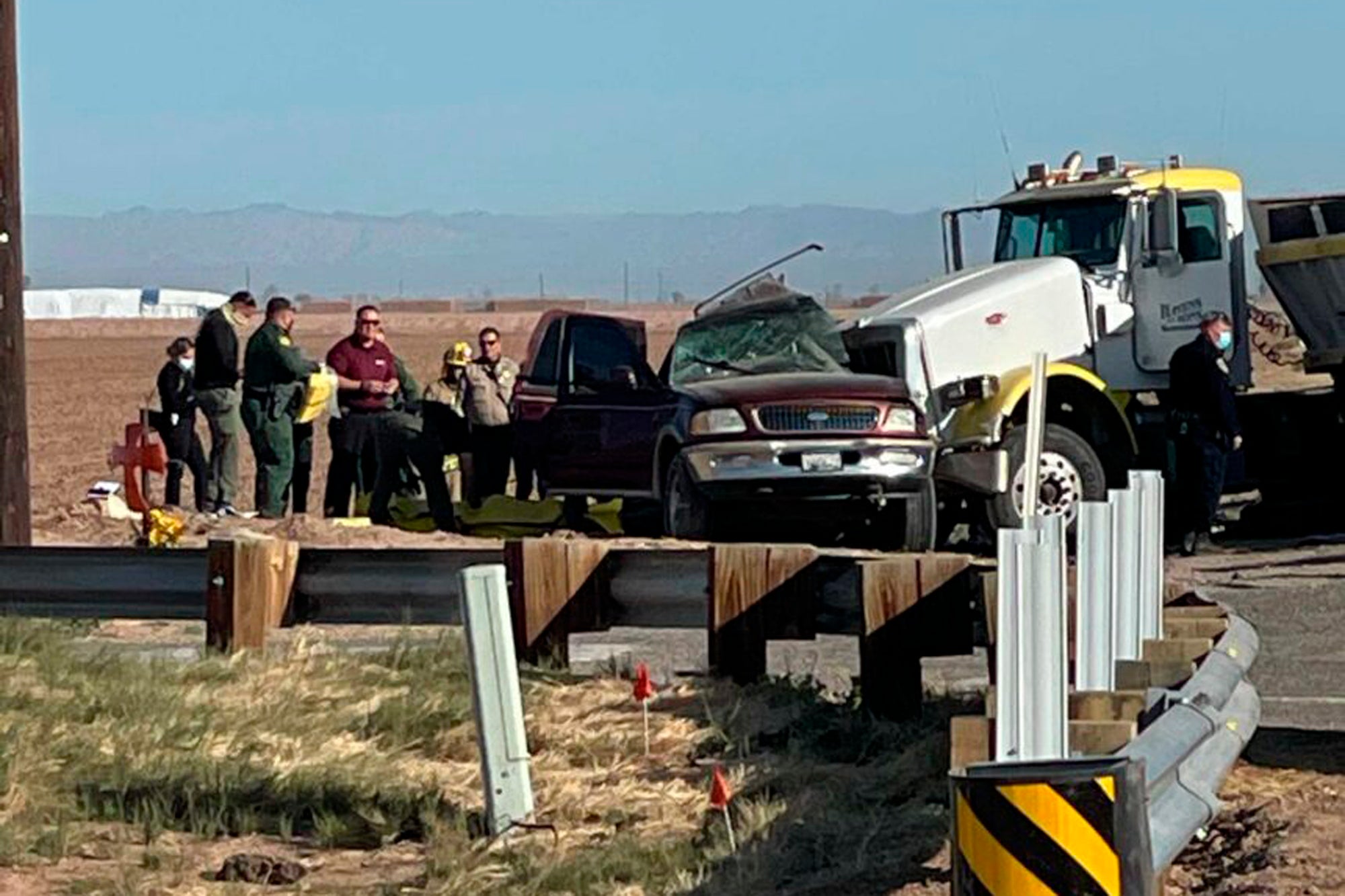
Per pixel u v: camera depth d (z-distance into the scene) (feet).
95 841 36.65
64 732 43.06
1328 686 52.26
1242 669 38.65
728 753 43.21
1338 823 35.81
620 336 92.12
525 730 40.42
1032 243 91.61
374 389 87.92
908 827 37.17
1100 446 87.04
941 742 42.04
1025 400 84.38
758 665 48.47
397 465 88.12
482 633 37.27
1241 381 91.56
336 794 39.29
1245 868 33.50
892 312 86.43
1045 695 30.19
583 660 56.08
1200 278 90.48
